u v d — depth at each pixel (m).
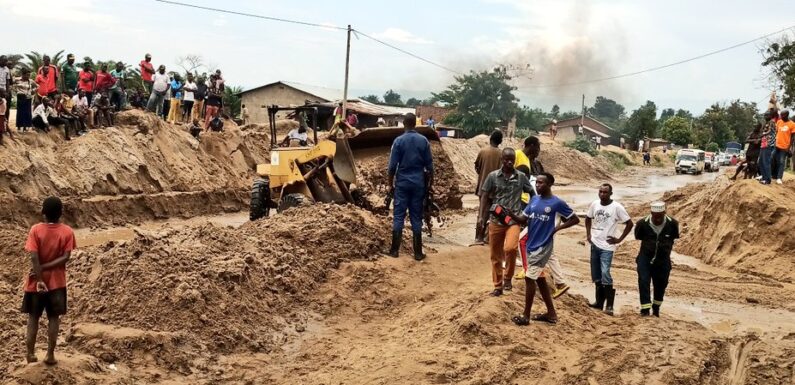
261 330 8.98
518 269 12.27
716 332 10.45
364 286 10.77
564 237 19.19
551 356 8.45
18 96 18.22
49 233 6.76
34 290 6.78
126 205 18.56
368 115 50.12
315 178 15.37
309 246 11.48
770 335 10.41
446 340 8.74
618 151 72.06
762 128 18.78
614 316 10.70
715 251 16.53
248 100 52.97
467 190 32.97
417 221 12.15
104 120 21.16
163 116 25.59
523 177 9.98
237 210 22.45
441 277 11.55
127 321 8.38
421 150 12.00
